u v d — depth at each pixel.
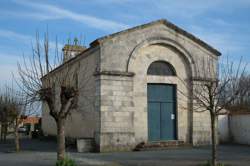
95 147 25.08
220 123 30.36
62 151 17.02
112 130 25.02
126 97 25.62
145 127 26.25
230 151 24.25
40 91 17.91
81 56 27.34
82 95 27.44
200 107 25.83
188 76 27.97
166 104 27.38
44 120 40.91
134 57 26.17
